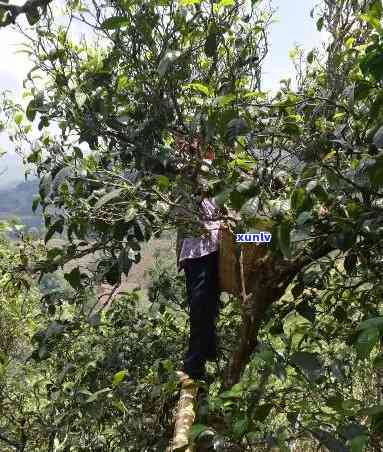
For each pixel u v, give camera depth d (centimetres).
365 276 225
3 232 320
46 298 264
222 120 162
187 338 322
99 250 246
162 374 249
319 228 182
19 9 166
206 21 199
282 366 138
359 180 160
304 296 229
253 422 143
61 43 213
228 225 213
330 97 209
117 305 318
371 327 107
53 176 225
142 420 262
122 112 218
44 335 253
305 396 170
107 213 209
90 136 214
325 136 183
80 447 276
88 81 215
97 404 246
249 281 232
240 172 192
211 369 337
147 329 317
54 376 326
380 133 142
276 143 185
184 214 203
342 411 136
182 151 213
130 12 188
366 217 162
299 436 152
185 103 225
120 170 235
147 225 204
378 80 135
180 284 320
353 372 268
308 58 258
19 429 316
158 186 212
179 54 178
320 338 239
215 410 188
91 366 278
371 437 131
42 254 271
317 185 154
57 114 217
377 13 152
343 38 218
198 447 184
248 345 219
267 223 155
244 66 222
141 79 203
